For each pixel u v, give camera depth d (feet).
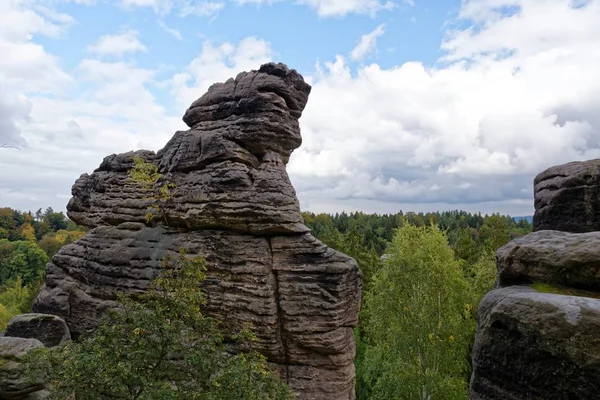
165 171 85.40
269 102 76.59
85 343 43.70
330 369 67.87
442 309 107.04
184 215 78.38
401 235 116.67
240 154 76.02
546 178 41.75
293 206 74.33
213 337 46.09
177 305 46.24
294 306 68.85
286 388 48.39
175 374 43.83
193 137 80.79
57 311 87.81
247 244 72.33
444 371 106.73
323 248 71.20
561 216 38.19
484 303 29.48
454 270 108.78
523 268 30.25
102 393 39.88
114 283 81.97
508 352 25.98
